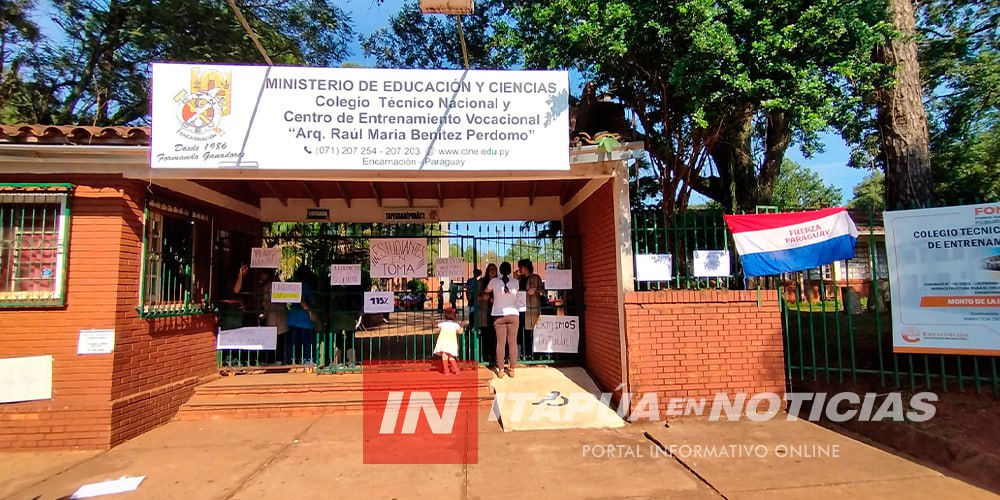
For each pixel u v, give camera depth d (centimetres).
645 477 460
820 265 620
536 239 888
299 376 767
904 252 574
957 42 1080
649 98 819
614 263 666
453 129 588
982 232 535
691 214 685
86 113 1300
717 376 634
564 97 599
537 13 732
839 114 667
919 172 699
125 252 587
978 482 433
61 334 566
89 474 485
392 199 910
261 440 581
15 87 1190
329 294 837
